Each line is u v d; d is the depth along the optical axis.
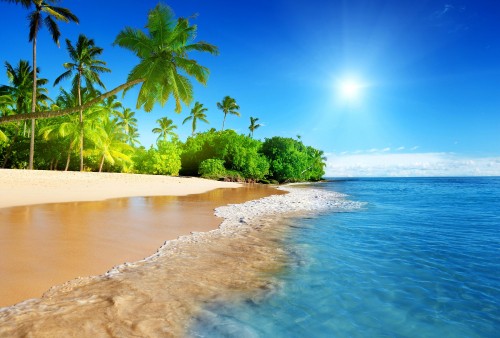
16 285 4.84
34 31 24.58
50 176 23.48
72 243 7.37
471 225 11.51
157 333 3.58
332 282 5.51
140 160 47.59
